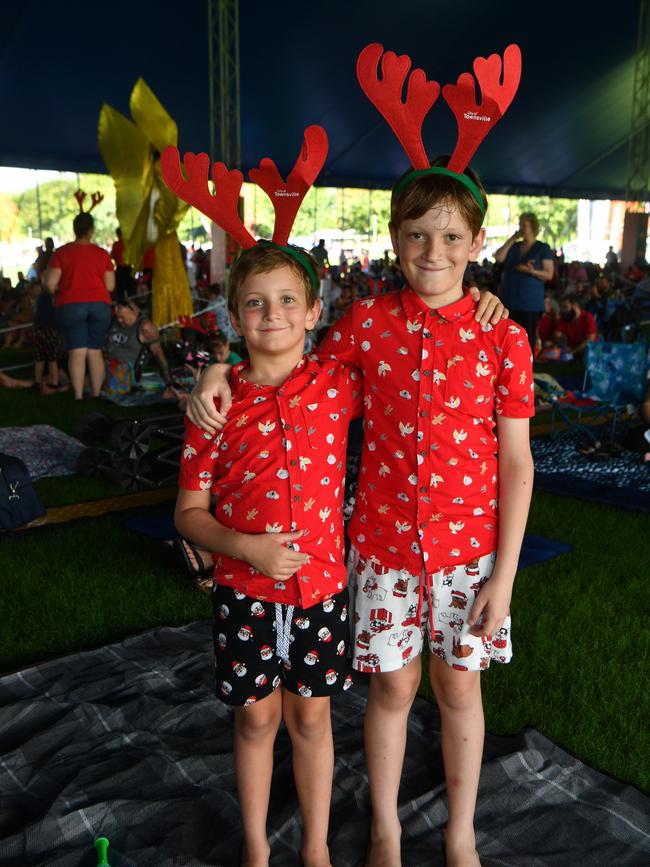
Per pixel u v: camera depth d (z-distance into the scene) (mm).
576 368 10695
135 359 8664
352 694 2922
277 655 1917
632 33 19578
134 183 10594
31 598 3729
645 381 6645
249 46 16938
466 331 1853
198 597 3750
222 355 8062
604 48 19953
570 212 43375
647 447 6297
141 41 16188
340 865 2104
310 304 1887
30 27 15133
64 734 2658
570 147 25688
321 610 1903
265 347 1832
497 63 1747
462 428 1866
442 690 2025
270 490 1846
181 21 15836
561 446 6750
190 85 17938
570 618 3494
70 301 8500
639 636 3344
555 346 11297
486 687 2947
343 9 16219
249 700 1923
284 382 1860
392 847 2057
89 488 5578
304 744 2002
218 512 1934
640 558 4270
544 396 6945
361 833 2207
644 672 3049
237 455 1864
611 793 2359
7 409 8266
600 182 29031
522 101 21828
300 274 1843
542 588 3826
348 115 20547
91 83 17375
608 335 12633
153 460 5574
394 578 1958
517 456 1896
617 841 2174
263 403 1849
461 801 2025
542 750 2541
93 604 3645
